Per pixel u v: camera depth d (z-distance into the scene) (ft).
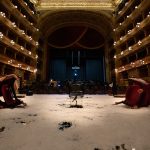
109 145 8.64
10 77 25.09
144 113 18.97
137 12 88.07
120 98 45.21
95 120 14.97
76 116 17.08
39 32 118.21
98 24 128.36
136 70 89.45
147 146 8.47
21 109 22.63
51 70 138.10
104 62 137.28
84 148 8.26
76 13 120.06
